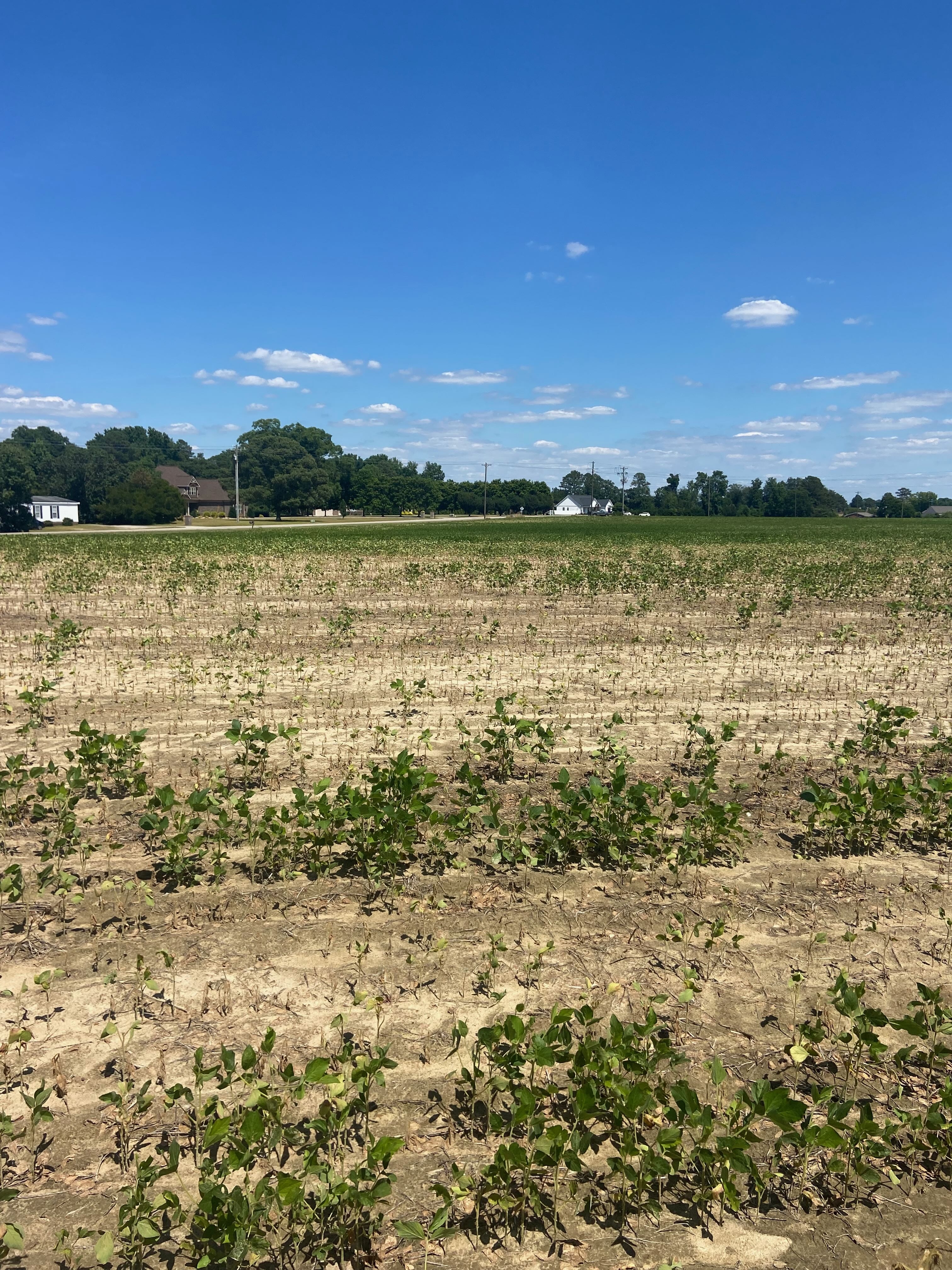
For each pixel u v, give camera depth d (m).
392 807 6.11
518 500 170.62
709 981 4.72
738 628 16.42
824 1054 4.18
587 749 8.57
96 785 7.22
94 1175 3.39
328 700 10.37
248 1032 4.24
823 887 5.78
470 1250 3.14
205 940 5.02
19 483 77.06
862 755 8.55
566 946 5.04
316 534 59.88
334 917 5.30
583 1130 3.62
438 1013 4.42
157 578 25.55
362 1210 3.15
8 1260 3.01
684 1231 3.23
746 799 7.31
